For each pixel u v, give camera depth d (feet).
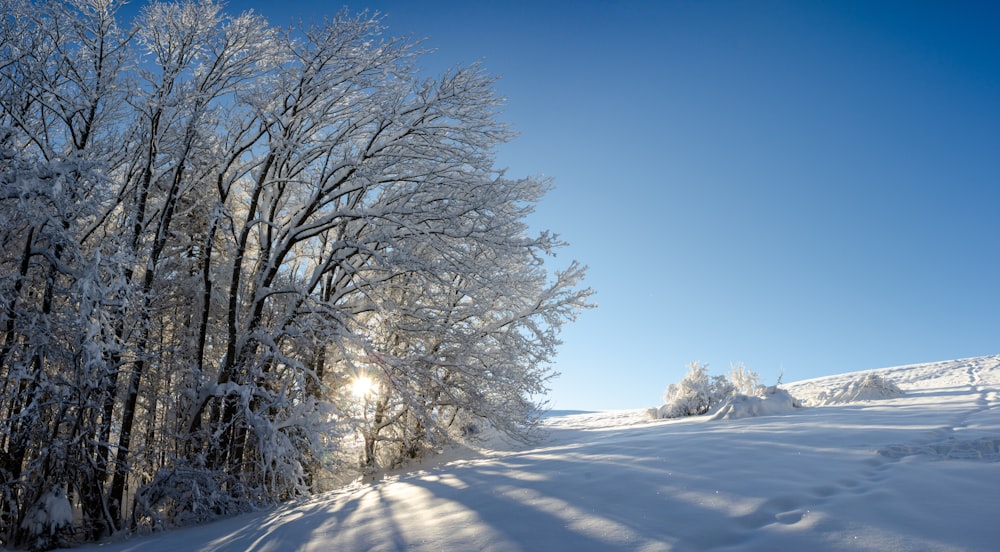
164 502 36.78
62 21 38.78
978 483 16.02
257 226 50.49
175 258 45.09
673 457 22.31
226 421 40.47
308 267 55.01
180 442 41.78
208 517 35.40
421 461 52.37
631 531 15.02
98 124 40.91
